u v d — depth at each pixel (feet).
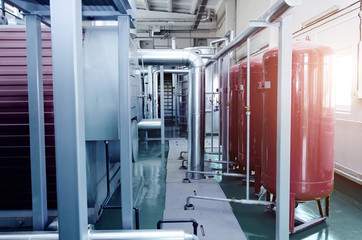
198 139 14.39
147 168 16.75
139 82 11.47
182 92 34.24
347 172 13.19
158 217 9.91
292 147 8.49
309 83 8.17
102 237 5.16
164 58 14.01
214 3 36.04
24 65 9.39
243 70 12.49
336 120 14.25
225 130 16.85
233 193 12.42
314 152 8.32
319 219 9.38
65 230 3.90
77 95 3.71
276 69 8.84
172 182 13.88
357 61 11.67
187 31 44.83
